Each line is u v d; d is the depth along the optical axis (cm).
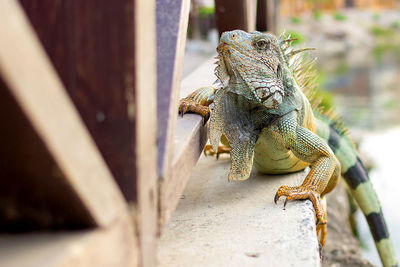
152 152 45
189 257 59
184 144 55
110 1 41
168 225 66
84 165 35
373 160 258
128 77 41
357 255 115
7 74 27
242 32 68
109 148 42
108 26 41
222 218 67
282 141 72
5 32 27
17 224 37
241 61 67
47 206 35
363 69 653
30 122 30
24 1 42
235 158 71
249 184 78
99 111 42
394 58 754
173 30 53
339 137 97
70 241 34
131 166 42
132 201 43
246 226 65
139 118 42
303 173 81
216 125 69
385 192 229
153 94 45
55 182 33
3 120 30
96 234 36
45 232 36
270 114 72
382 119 383
